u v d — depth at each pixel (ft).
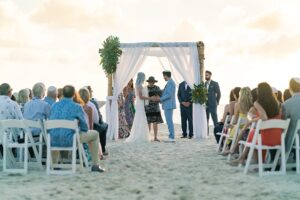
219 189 22.36
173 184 23.93
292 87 27.22
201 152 38.24
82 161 28.04
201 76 54.49
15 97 37.78
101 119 35.88
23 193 21.58
